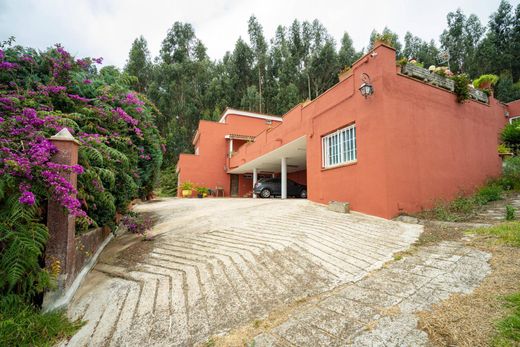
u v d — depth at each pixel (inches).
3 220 98.2
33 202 96.9
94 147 146.8
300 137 427.5
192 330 98.6
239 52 1780.3
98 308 116.3
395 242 179.0
